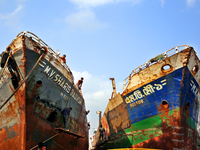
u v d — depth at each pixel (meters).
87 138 23.53
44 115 14.66
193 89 18.53
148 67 18.88
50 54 15.38
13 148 13.95
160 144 17.78
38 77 14.16
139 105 19.81
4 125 14.82
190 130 18.27
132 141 19.97
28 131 13.38
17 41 13.78
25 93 13.34
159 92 18.25
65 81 16.98
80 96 20.83
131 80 20.55
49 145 14.85
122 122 21.80
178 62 17.12
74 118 18.72
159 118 18.25
